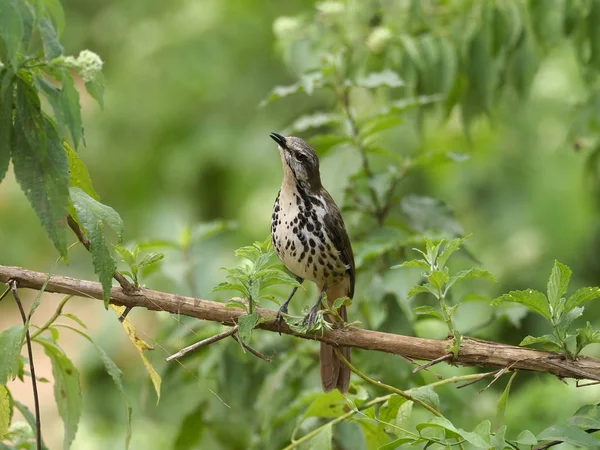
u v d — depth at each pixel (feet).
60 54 18.79
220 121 60.64
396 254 34.81
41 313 67.77
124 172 61.05
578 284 50.85
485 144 55.16
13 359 21.11
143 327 55.16
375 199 35.88
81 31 63.16
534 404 39.73
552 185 52.31
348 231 36.32
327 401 26.27
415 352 23.36
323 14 39.06
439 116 45.73
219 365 34.63
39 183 18.62
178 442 35.73
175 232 58.75
